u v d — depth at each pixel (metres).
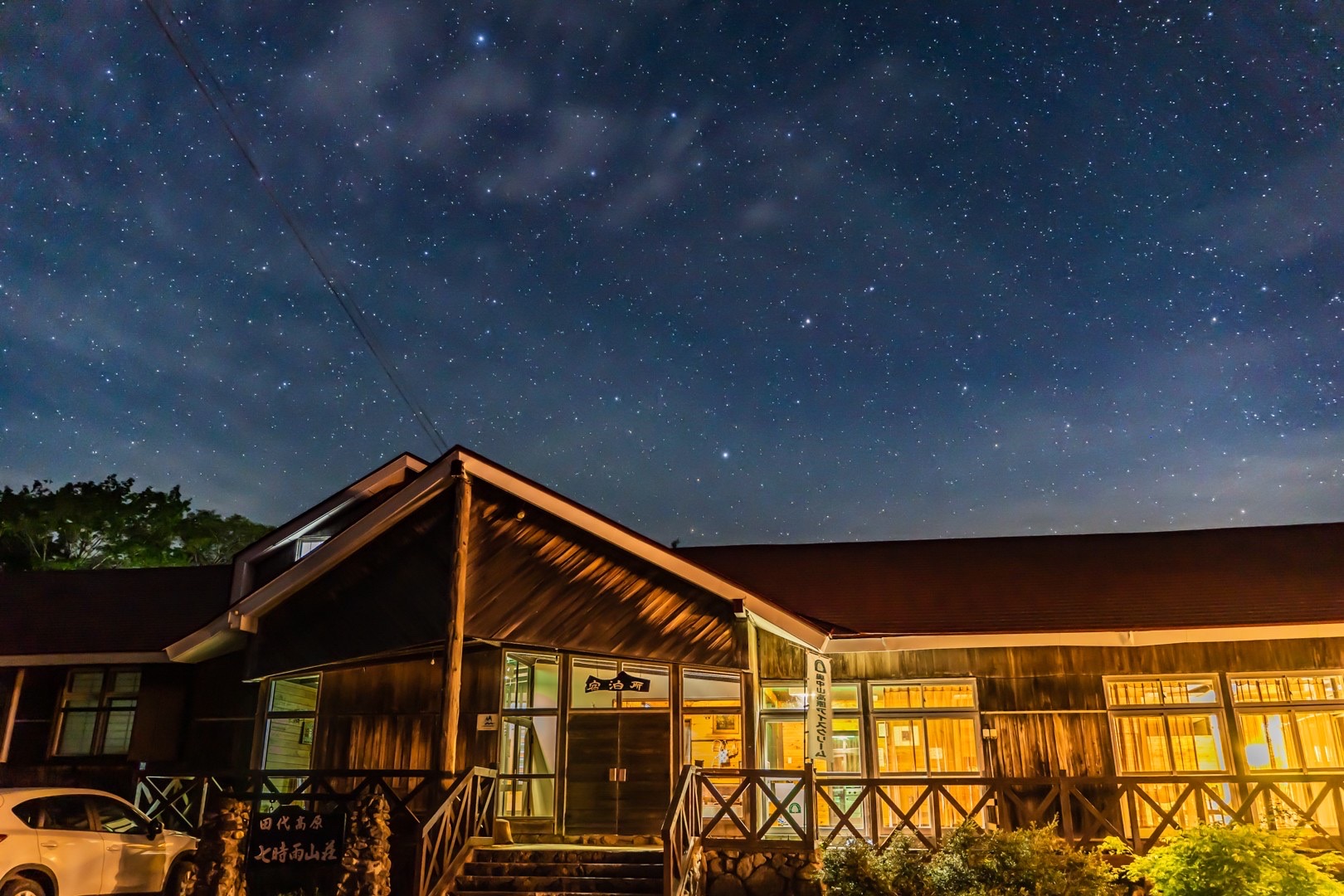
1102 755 14.32
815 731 13.73
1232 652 14.54
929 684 14.95
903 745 14.76
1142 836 13.80
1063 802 12.12
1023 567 17.59
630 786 13.78
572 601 13.72
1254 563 16.73
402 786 14.16
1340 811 13.52
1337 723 14.19
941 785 12.16
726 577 14.08
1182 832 10.80
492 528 13.55
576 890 11.08
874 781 12.24
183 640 14.75
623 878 11.23
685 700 14.23
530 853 11.74
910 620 15.58
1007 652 14.87
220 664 15.75
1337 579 15.67
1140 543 18.23
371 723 14.63
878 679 15.02
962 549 18.77
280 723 15.10
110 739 15.96
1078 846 11.91
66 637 16.81
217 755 15.30
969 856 10.92
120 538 31.72
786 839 11.88
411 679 14.67
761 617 14.09
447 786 12.96
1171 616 14.77
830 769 13.93
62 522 30.73
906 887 10.93
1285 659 14.43
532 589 13.52
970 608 15.88
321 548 13.95
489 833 12.95
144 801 14.29
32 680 16.45
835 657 15.19
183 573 19.44
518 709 14.18
